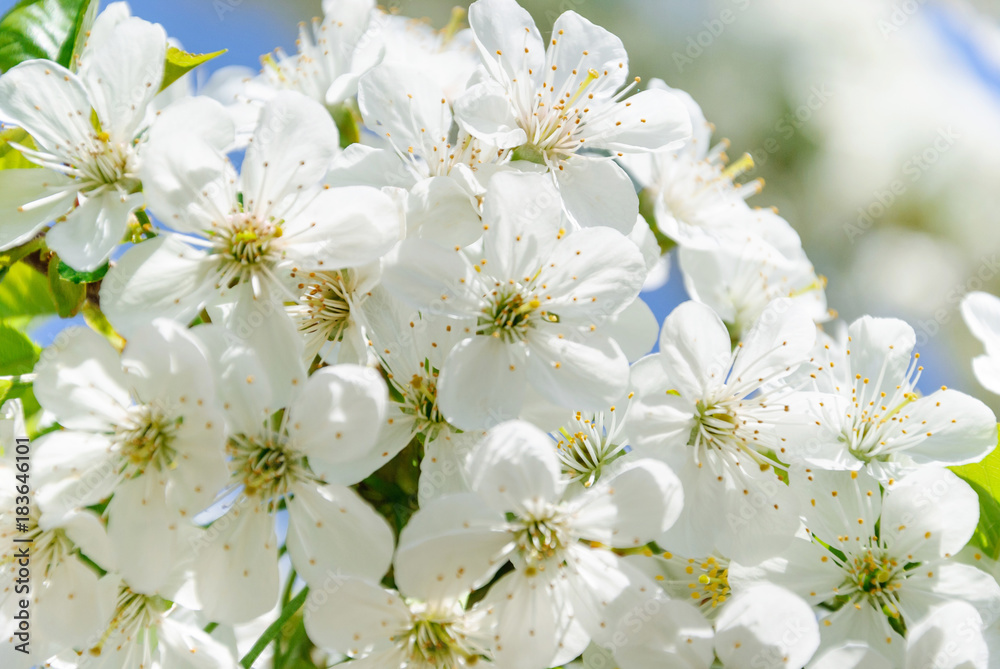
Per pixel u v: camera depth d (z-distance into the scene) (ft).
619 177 0.97
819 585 0.94
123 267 0.92
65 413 0.91
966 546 0.96
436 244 0.92
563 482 0.91
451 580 0.90
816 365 0.98
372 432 0.90
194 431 0.90
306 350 0.93
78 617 0.91
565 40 0.99
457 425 0.91
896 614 0.94
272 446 0.91
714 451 0.95
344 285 0.93
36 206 0.95
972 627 0.91
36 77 0.94
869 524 0.95
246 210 0.93
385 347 0.93
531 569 0.91
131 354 0.89
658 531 0.91
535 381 0.92
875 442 0.97
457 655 0.91
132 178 0.95
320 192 0.93
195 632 0.93
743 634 0.90
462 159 0.97
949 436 0.97
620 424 0.95
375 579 0.90
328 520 0.91
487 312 0.93
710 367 0.94
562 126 0.97
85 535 0.91
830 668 0.90
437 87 0.97
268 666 0.97
